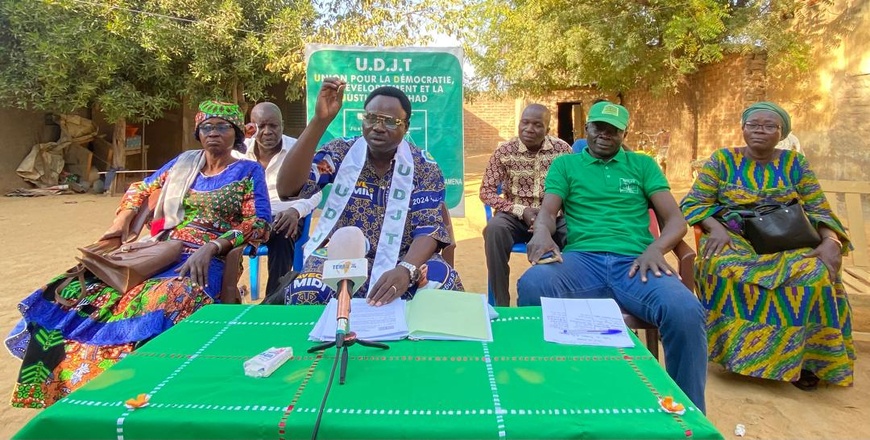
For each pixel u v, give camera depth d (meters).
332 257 1.91
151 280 2.80
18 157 12.05
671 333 2.63
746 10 9.91
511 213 4.05
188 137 14.34
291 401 1.50
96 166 13.40
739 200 3.44
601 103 3.32
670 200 3.21
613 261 3.05
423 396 1.53
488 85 14.65
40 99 11.07
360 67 5.38
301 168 2.69
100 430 1.41
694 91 13.30
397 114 2.73
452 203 5.61
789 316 3.19
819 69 9.22
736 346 3.28
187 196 3.16
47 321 2.69
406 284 2.37
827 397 3.19
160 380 1.63
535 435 1.37
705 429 1.36
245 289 4.73
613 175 3.33
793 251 3.29
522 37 11.55
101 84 11.58
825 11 9.07
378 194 2.93
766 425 2.88
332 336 1.92
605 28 10.14
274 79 12.99
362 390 1.56
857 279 3.96
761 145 3.39
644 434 1.35
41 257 6.38
